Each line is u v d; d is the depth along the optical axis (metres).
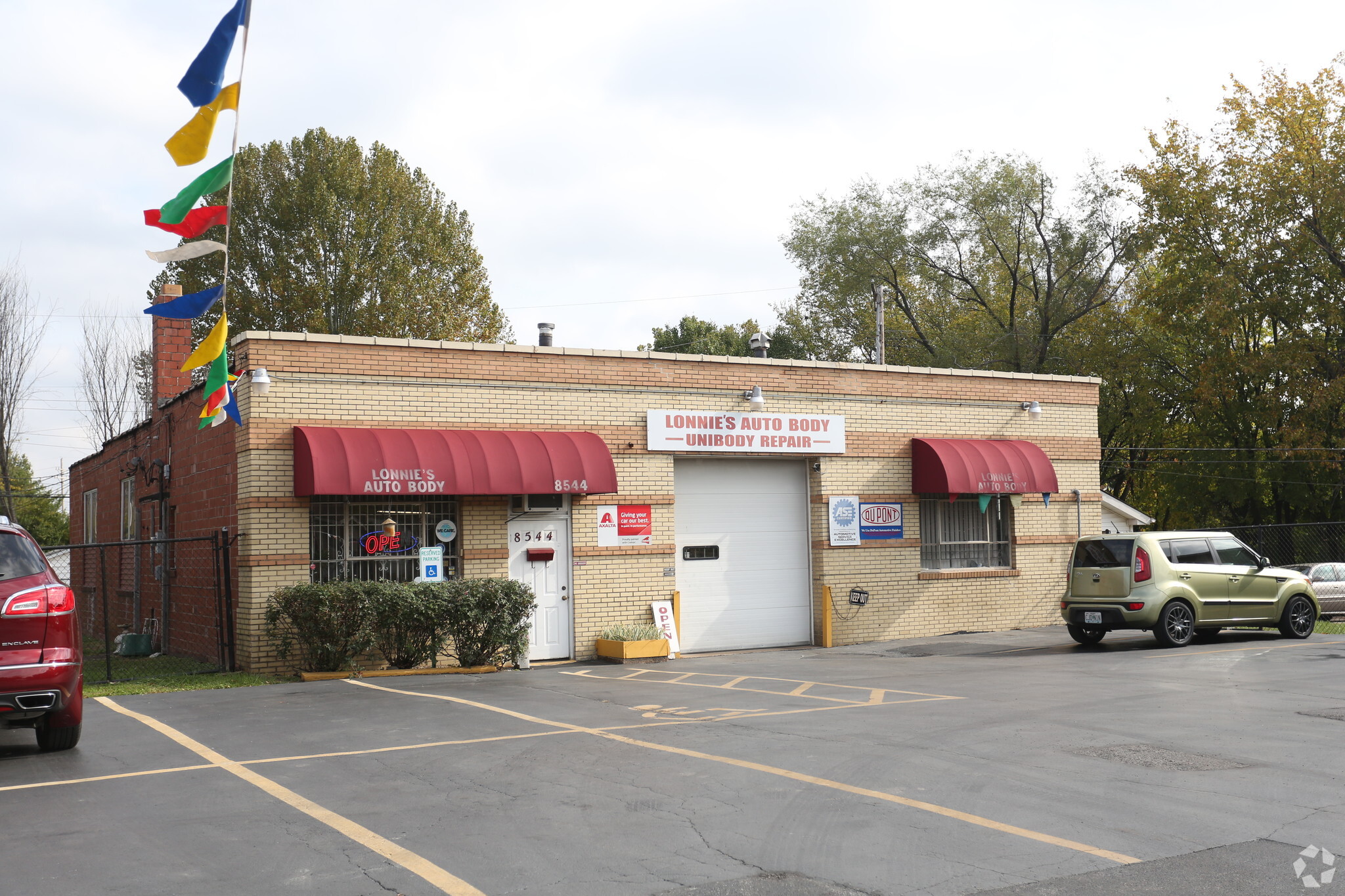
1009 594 22.22
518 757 8.67
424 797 7.29
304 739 9.70
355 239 37.88
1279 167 34.78
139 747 9.35
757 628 19.84
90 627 27.31
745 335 59.22
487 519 17.28
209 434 17.66
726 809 6.89
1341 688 12.33
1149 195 37.44
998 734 9.52
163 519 20.34
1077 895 5.19
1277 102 35.38
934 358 43.56
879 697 12.20
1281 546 37.66
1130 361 38.97
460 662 16.19
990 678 13.92
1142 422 40.38
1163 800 7.07
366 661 15.85
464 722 10.63
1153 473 42.22
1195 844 6.03
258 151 37.94
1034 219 41.44
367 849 5.99
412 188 40.09
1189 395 38.91
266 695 13.16
